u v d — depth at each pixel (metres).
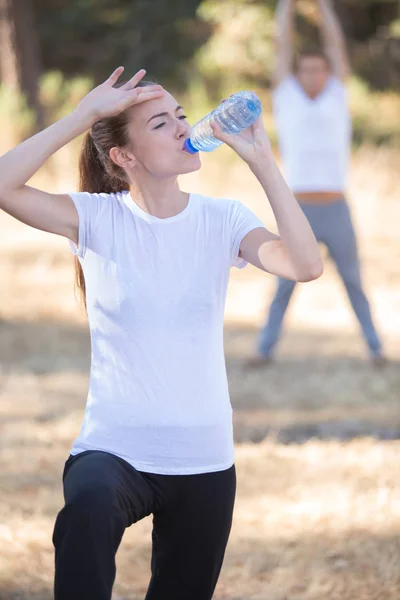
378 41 48.22
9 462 10.82
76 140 31.00
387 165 32.88
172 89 46.09
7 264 23.00
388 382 14.45
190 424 5.64
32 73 37.28
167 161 5.70
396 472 10.28
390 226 26.53
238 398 13.80
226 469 5.77
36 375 15.05
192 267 5.68
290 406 13.38
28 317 18.86
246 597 7.71
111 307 5.68
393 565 8.15
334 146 14.30
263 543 8.66
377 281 21.70
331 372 15.05
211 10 45.28
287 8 14.75
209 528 5.74
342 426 12.34
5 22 36.78
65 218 5.71
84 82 42.28
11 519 9.10
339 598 7.69
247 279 22.27
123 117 5.76
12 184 5.57
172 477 5.65
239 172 31.09
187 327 5.64
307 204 14.43
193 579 5.84
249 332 17.95
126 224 5.75
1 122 33.97
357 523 8.97
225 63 44.50
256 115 5.45
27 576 8.04
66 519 5.17
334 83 14.50
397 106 42.94
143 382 5.64
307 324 18.47
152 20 48.59
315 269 5.57
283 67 14.70
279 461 10.66
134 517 5.61
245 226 5.74
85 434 5.77
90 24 50.41
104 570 5.10
